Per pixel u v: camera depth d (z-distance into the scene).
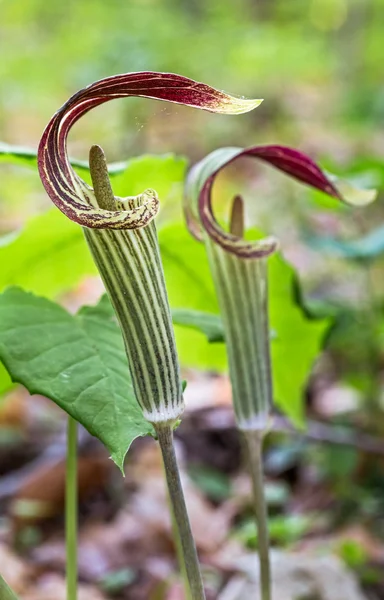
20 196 1.35
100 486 0.81
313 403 0.96
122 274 0.33
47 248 0.46
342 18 2.65
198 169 0.40
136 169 0.44
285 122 2.10
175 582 0.66
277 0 2.49
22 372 0.35
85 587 0.66
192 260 0.48
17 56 1.76
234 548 0.71
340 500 0.77
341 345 0.92
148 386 0.34
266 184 1.68
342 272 1.25
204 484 0.82
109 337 0.38
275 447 0.87
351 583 0.60
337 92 2.36
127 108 1.57
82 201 0.33
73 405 0.35
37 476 0.78
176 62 1.87
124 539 0.73
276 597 0.59
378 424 0.84
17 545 0.72
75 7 1.91
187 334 0.51
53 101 1.81
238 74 2.04
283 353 0.51
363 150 1.86
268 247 0.40
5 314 0.37
